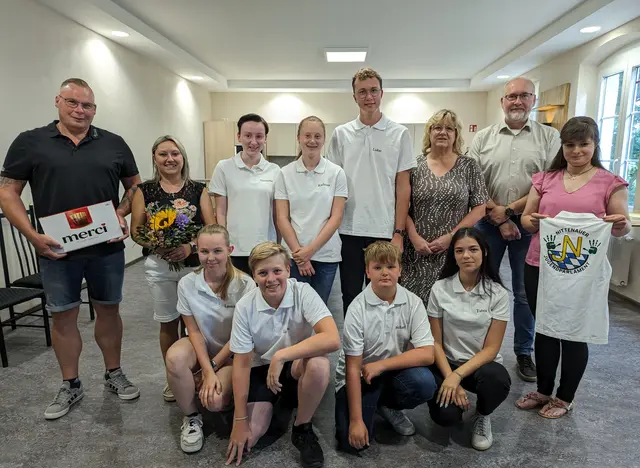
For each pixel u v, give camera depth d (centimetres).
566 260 185
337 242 222
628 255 372
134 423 195
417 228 225
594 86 508
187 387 175
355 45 577
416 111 898
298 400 170
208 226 183
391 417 188
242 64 702
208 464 167
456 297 191
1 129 332
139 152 576
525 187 241
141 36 482
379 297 180
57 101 193
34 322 328
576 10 423
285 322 173
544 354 201
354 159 225
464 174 222
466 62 676
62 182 194
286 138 900
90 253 203
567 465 167
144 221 210
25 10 357
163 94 654
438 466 166
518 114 238
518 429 191
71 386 209
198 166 828
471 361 178
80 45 438
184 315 184
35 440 182
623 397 220
